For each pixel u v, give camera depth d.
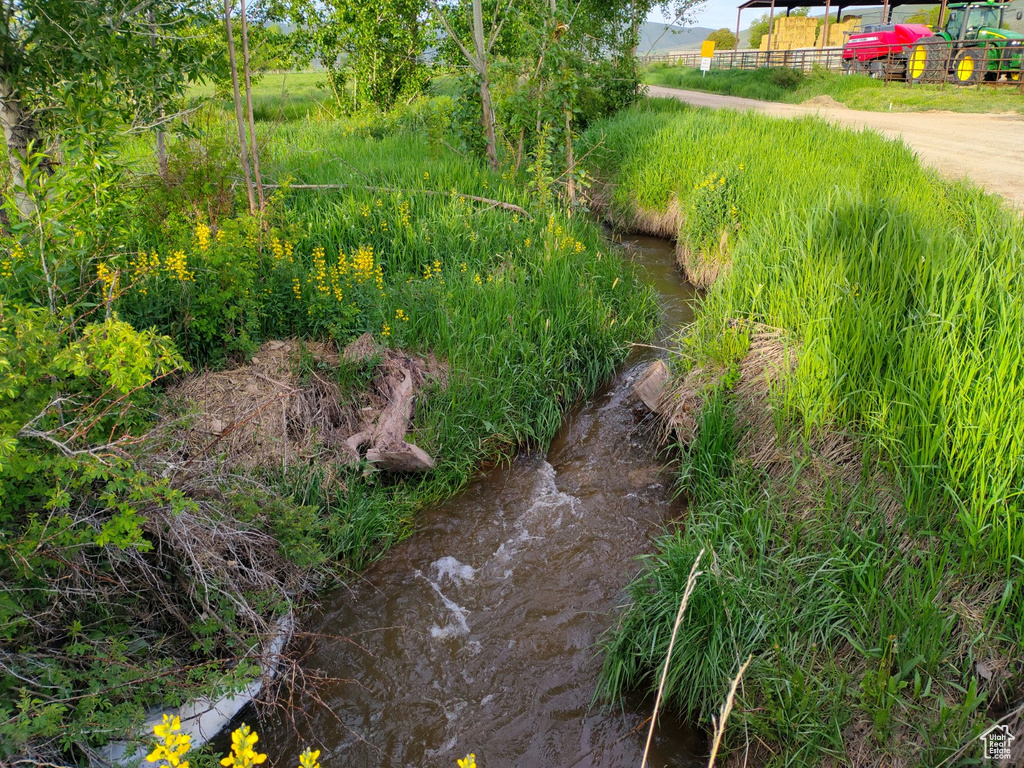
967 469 3.78
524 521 5.09
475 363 6.09
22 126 5.50
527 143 12.01
